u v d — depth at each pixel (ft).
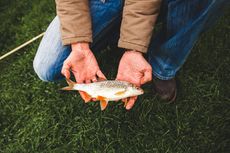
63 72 4.95
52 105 6.56
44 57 5.74
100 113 6.34
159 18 5.86
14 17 8.25
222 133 5.92
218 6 5.00
